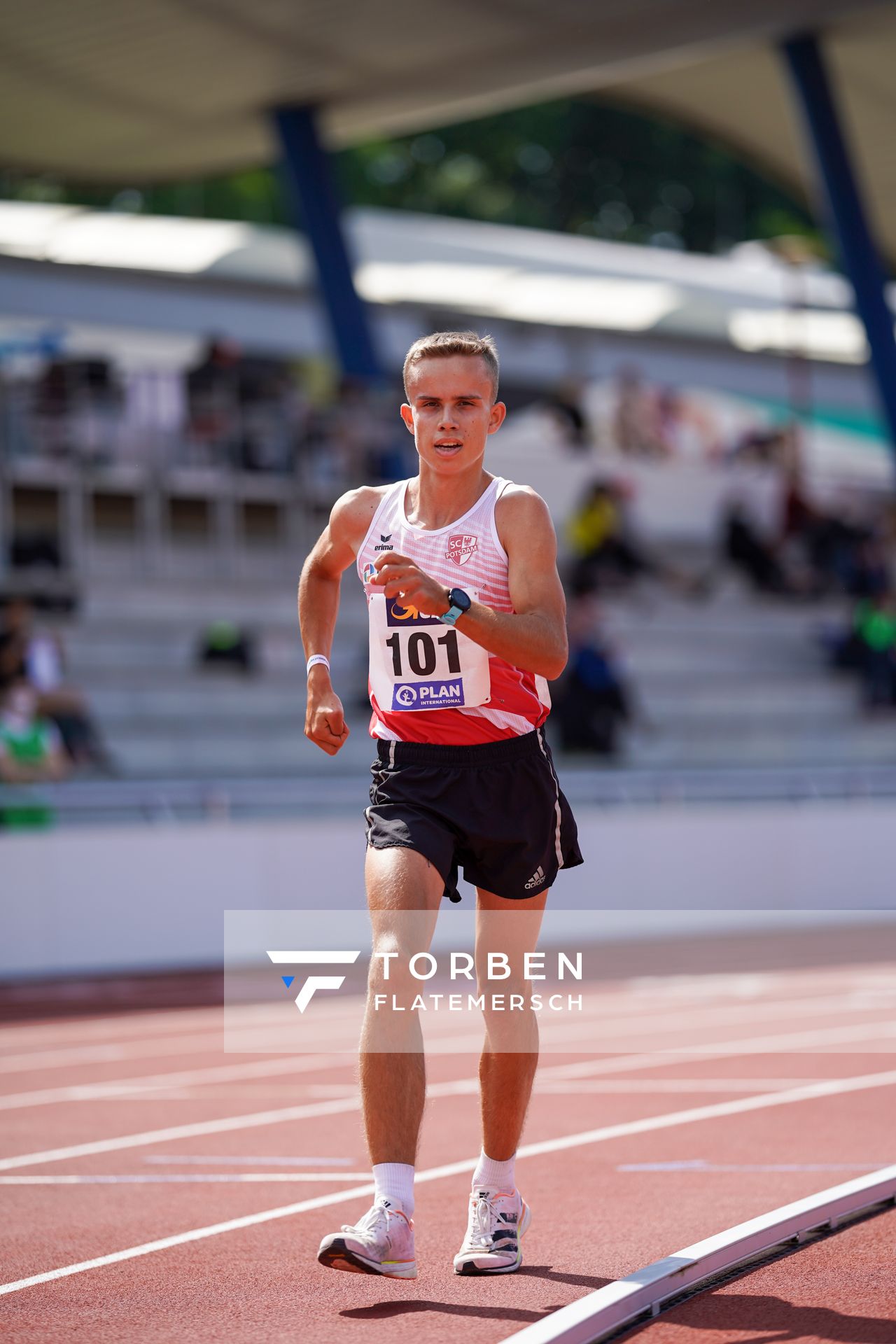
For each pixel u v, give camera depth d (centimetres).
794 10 5009
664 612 6031
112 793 3816
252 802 4022
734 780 4731
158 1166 1639
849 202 5869
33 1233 1346
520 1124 1165
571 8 4869
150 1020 2912
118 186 6400
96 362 5169
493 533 1112
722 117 6712
